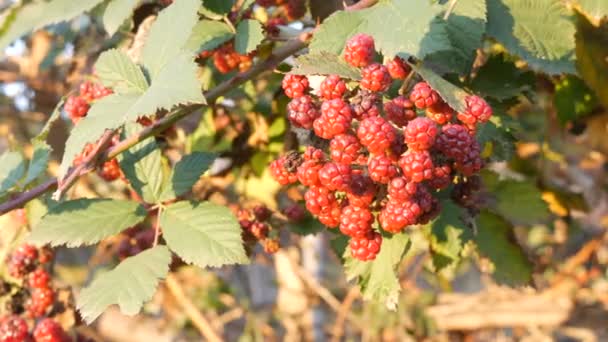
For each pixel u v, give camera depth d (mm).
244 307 1201
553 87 663
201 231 532
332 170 492
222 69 585
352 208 505
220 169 710
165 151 675
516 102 587
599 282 1058
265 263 1079
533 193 648
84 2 597
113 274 521
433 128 483
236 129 684
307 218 613
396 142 493
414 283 1111
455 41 538
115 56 527
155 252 528
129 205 551
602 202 1014
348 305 1063
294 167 517
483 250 641
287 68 601
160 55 524
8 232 648
